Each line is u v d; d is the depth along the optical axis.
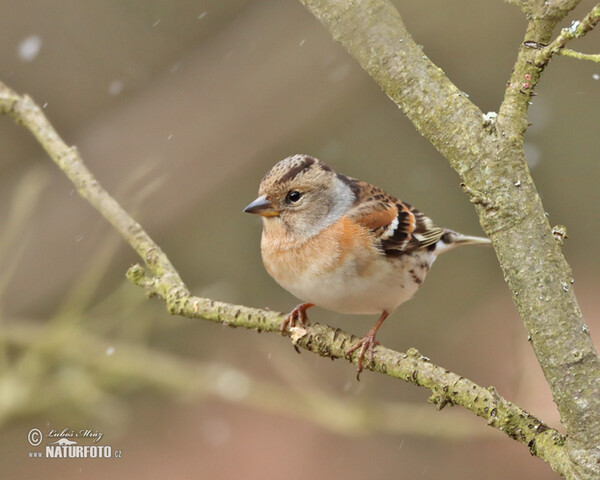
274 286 12.14
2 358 9.25
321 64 12.00
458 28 11.92
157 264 6.34
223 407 13.05
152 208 11.55
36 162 11.97
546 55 4.14
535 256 4.20
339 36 4.60
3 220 11.02
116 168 11.51
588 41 11.83
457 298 12.48
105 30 12.67
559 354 4.12
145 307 10.12
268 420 13.05
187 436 12.65
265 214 7.30
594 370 4.09
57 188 11.40
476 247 12.54
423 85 4.45
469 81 12.13
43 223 11.02
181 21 12.72
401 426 9.73
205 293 11.26
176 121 11.81
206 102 11.94
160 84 12.28
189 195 11.70
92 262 10.05
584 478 4.03
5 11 12.59
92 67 12.60
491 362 11.88
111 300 9.70
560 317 4.14
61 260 10.88
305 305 7.59
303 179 7.21
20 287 10.60
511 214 4.24
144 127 11.77
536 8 4.14
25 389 9.03
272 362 12.29
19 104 7.08
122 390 9.98
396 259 7.40
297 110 12.05
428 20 11.81
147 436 12.53
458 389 4.87
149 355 9.91
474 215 12.08
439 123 4.40
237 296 12.01
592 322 12.02
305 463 12.22
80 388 9.16
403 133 12.30
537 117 11.91
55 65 12.59
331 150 12.31
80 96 12.55
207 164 11.79
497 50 12.05
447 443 12.20
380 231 7.34
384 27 4.51
